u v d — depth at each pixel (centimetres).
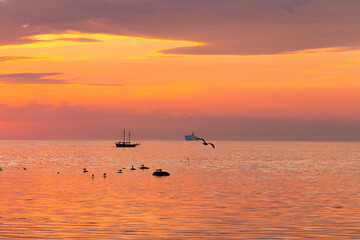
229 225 4797
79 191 7731
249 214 5419
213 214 5422
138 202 6391
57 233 4412
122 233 4434
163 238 4250
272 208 5875
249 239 4219
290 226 4753
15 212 5497
